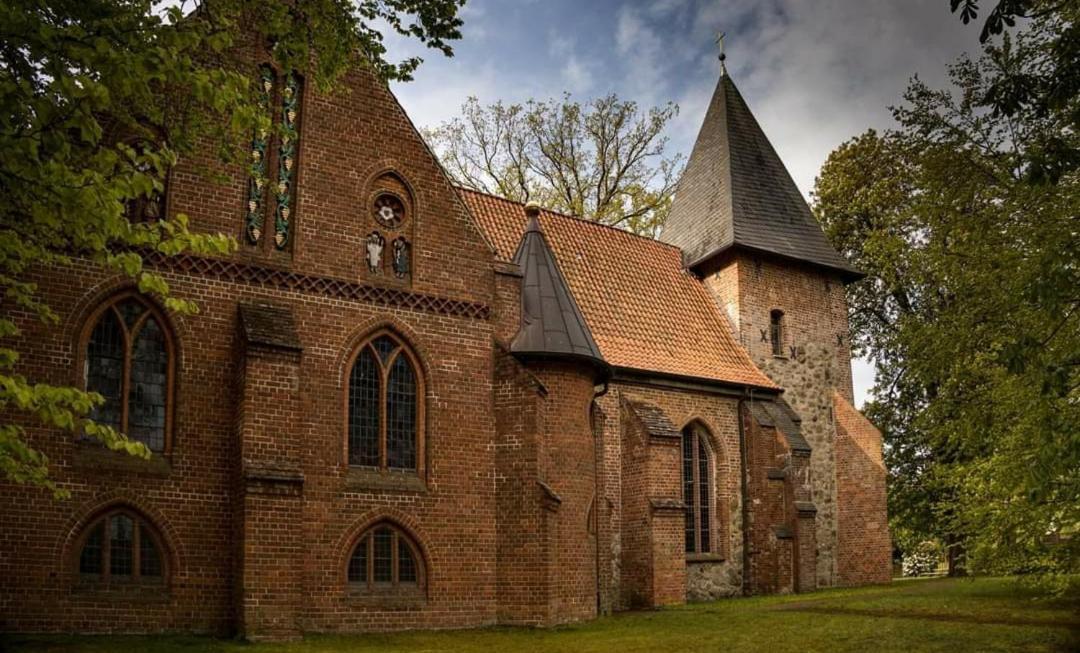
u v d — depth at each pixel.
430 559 19.11
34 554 15.19
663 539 25.88
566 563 20.53
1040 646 15.92
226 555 16.84
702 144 37.44
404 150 20.61
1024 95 13.70
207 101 11.08
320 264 18.98
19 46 10.66
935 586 28.78
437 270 20.50
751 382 31.14
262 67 19.11
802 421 33.88
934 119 19.64
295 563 16.67
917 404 39.84
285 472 16.92
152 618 15.98
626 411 27.27
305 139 19.30
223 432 17.28
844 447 34.56
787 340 34.25
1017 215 18.12
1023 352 13.86
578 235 31.80
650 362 28.62
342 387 18.81
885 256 22.31
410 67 16.75
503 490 20.22
